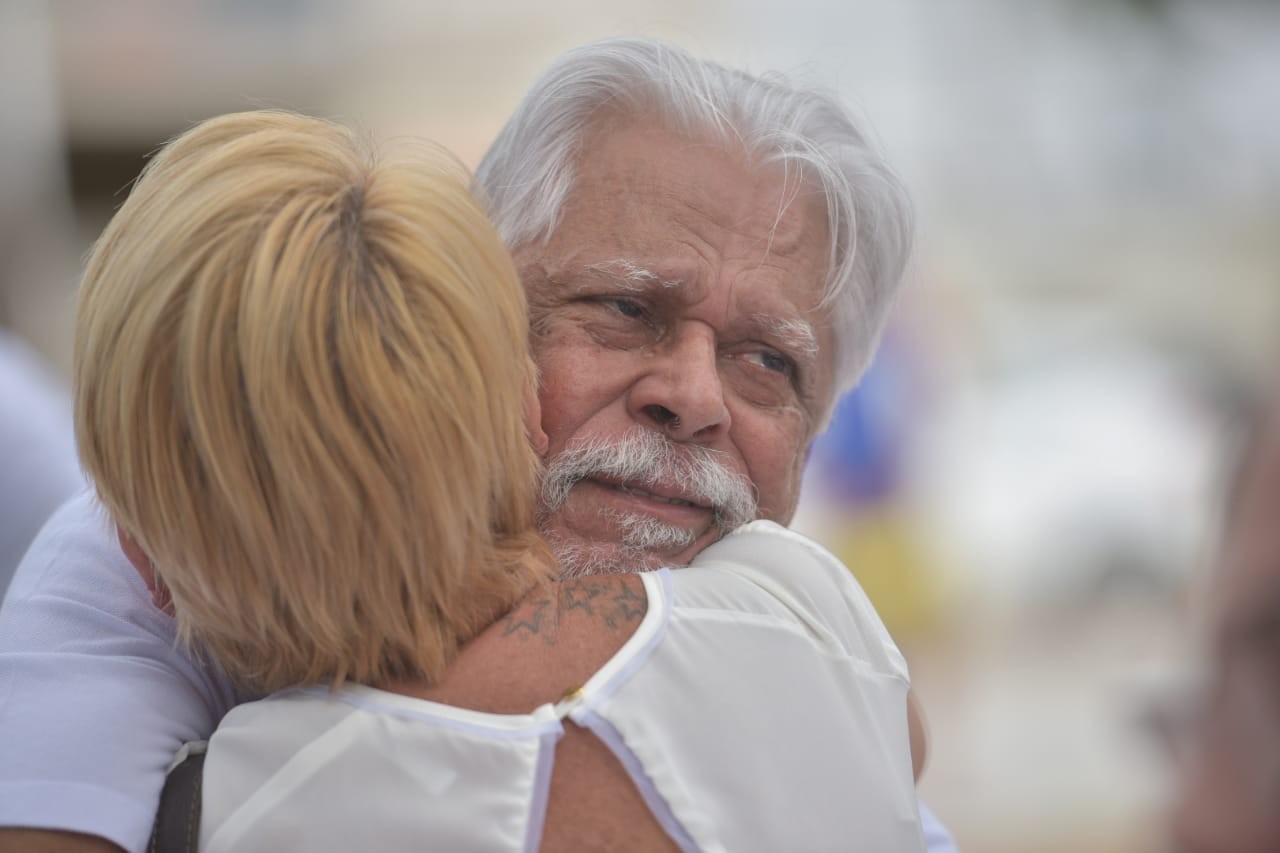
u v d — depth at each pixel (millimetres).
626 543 3855
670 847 2746
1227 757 6207
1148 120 27188
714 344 4055
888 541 17750
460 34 21609
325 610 2768
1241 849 6086
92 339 2816
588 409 3908
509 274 3043
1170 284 26000
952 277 23188
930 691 17406
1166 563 20594
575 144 4043
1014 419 21734
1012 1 25797
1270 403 6211
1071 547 20438
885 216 4402
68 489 6168
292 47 22172
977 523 20000
